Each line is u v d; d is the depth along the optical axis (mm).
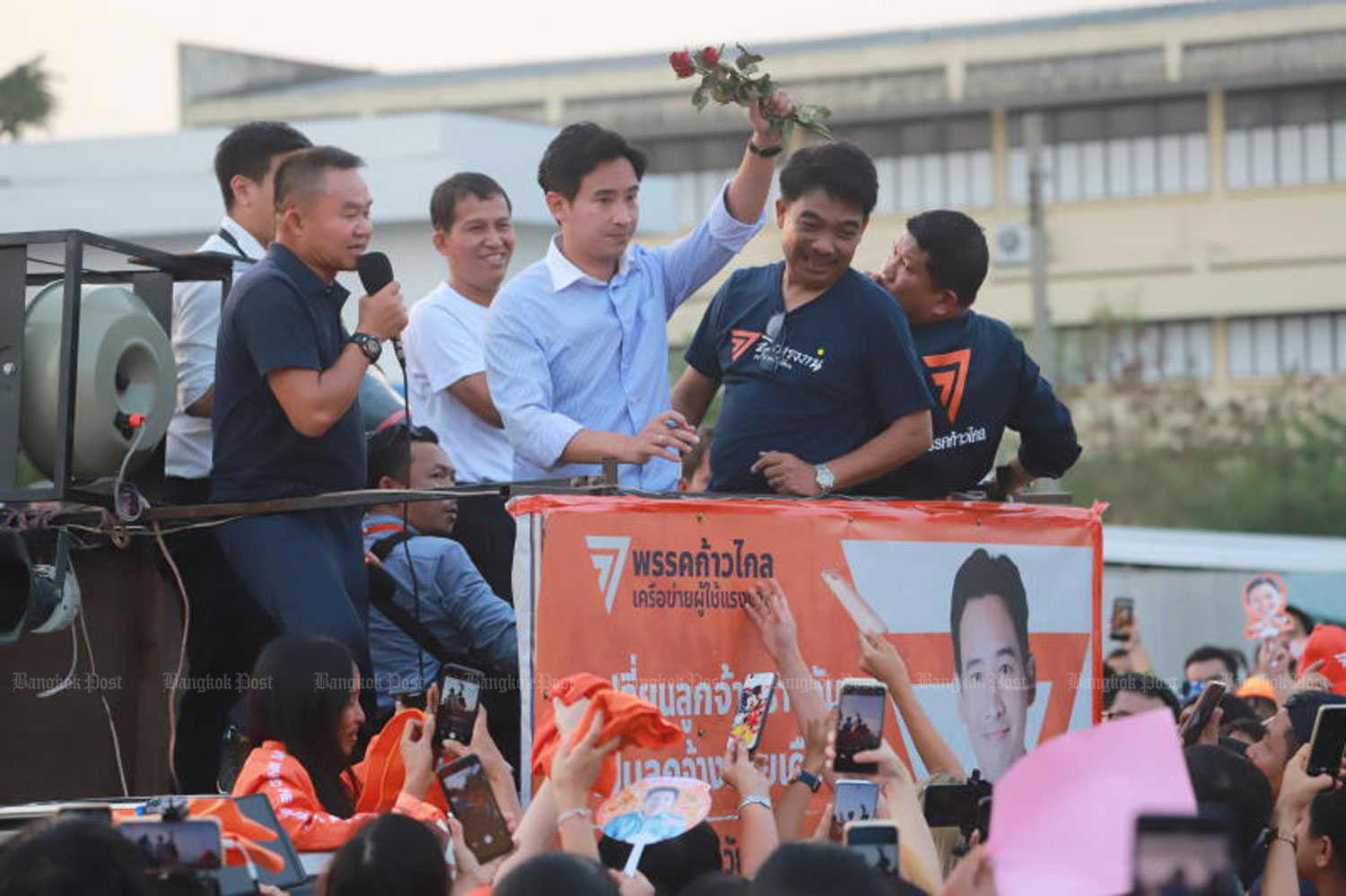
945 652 14336
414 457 16922
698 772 13070
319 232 14570
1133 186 91062
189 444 16672
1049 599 14922
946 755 13867
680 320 84125
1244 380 89812
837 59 91500
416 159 58094
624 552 12969
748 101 15227
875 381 15258
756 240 83062
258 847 11188
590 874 9227
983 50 90312
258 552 14492
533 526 12734
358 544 15141
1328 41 87562
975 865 9453
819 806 13508
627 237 15211
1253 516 83875
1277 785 15578
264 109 96625
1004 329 17078
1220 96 90188
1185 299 90312
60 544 14492
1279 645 32688
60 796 16250
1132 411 87500
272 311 14422
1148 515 84938
